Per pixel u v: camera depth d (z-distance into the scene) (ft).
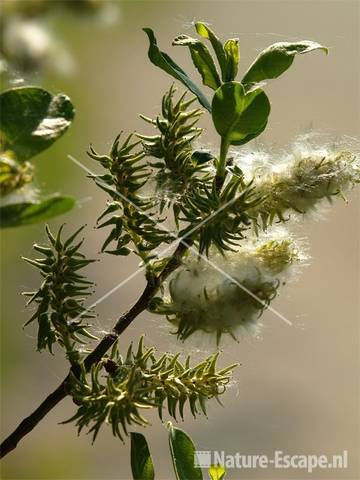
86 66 4.89
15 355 3.88
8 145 1.47
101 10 2.40
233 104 1.64
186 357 1.75
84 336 1.75
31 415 1.67
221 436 4.77
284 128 6.53
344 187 1.70
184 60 6.07
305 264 1.73
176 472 1.68
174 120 1.69
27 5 2.25
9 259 3.53
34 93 1.48
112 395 1.62
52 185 3.35
